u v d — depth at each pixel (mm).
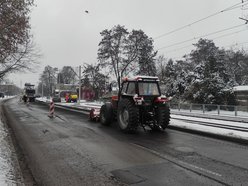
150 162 7605
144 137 11367
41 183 6148
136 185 5930
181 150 8969
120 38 50594
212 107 26625
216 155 8289
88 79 63938
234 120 19359
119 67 50531
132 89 13156
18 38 17469
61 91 78125
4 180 5996
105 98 17234
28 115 21641
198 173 6629
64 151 8945
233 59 56688
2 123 15539
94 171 6895
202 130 12336
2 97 96250
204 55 56531
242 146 9578
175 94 36844
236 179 6207
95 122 16453
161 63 61469
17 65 26750
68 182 6184
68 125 15117
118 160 7844
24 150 9141
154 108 13023
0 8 15789
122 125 12727
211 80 32219
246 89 30938
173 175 6512
